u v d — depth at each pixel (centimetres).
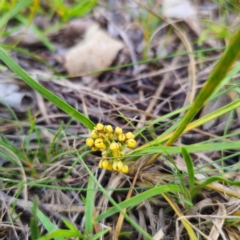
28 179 44
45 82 49
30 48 52
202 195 42
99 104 48
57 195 43
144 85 50
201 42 53
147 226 42
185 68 51
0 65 48
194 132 47
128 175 43
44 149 46
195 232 41
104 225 40
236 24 54
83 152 44
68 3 56
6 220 42
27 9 54
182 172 43
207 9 56
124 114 48
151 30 53
